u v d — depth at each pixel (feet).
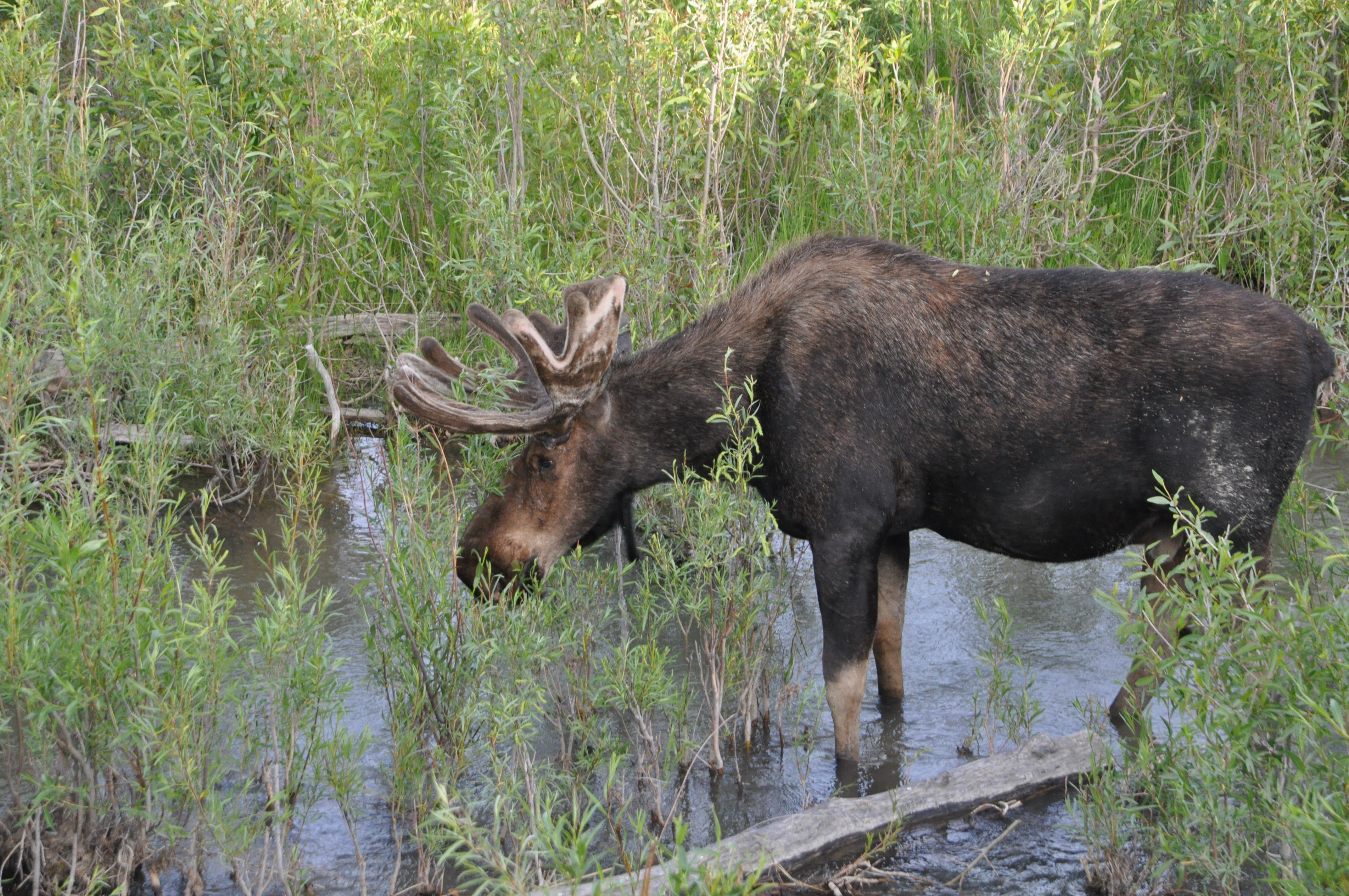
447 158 41.98
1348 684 16.57
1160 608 21.07
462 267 34.83
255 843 21.13
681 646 28.43
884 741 24.75
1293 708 17.12
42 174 34.63
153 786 19.19
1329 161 44.04
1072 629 29.19
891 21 54.80
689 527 26.86
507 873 15.14
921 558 33.47
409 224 45.01
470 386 24.79
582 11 45.01
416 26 44.75
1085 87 45.09
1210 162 47.16
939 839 21.09
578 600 25.99
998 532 23.80
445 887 20.02
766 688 25.32
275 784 20.95
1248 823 18.12
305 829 21.70
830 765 23.97
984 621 27.22
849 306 23.29
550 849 17.07
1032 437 22.76
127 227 39.27
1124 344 22.50
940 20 53.52
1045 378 22.63
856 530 23.30
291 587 21.77
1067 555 23.93
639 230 36.42
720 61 38.63
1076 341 22.68
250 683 23.24
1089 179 44.04
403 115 43.06
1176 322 22.40
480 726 22.98
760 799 22.77
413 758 20.85
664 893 17.30
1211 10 46.80
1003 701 25.43
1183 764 18.53
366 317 40.40
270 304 38.50
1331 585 22.74
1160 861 19.47
